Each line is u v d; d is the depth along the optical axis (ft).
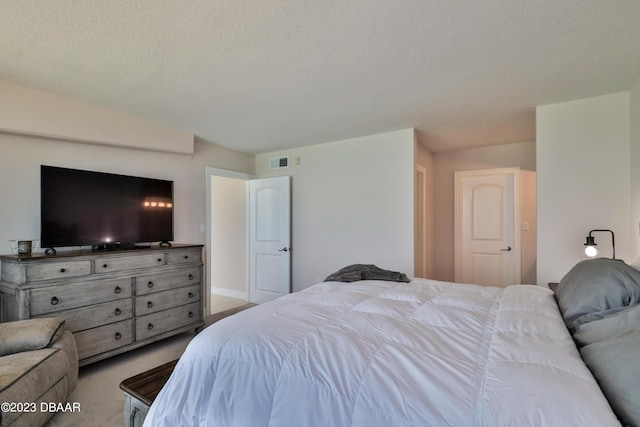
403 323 4.57
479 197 14.69
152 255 9.89
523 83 7.98
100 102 9.28
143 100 9.12
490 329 4.31
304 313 4.90
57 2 4.96
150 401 4.51
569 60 6.88
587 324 4.05
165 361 9.12
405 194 11.96
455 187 15.11
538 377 2.95
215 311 14.37
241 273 16.89
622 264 4.86
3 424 4.93
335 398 3.19
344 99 9.04
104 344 8.65
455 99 9.02
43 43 6.15
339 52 6.55
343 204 13.44
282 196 14.94
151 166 11.72
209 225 13.87
